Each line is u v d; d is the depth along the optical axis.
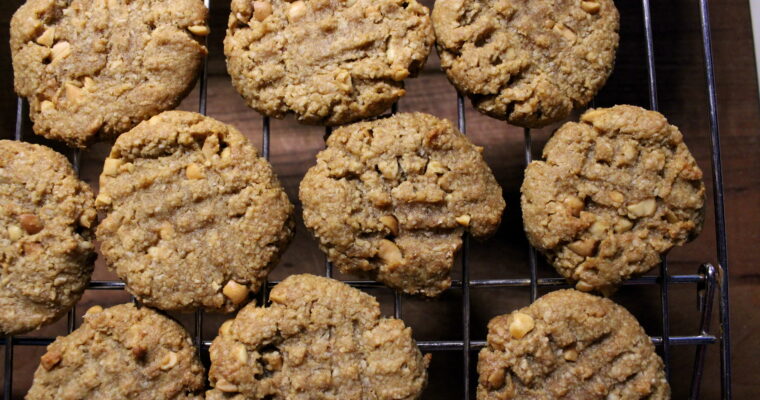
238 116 0.35
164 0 0.31
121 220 0.29
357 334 0.29
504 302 0.35
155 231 0.29
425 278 0.30
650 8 0.35
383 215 0.29
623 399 0.29
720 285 0.30
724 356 0.30
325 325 0.29
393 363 0.29
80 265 0.30
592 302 0.29
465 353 0.31
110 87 0.30
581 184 0.30
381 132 0.30
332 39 0.30
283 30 0.30
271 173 0.30
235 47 0.30
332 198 0.29
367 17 0.30
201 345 0.31
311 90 0.30
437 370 0.34
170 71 0.30
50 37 0.30
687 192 0.30
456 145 0.30
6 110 0.35
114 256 0.29
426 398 0.34
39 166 0.30
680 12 0.35
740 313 0.35
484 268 0.35
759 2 0.35
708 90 0.31
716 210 0.30
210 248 0.29
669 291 0.35
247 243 0.29
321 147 0.35
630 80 0.35
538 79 0.30
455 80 0.30
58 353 0.29
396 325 0.29
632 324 0.29
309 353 0.29
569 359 0.29
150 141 0.30
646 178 0.30
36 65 0.30
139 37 0.30
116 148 0.30
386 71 0.30
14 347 0.34
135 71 0.30
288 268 0.35
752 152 0.35
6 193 0.30
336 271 0.35
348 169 0.30
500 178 0.35
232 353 0.29
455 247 0.30
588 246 0.29
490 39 0.30
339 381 0.29
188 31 0.31
